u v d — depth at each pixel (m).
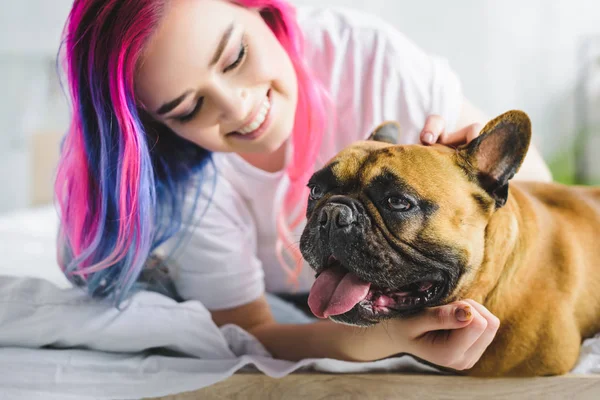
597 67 2.80
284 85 1.13
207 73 1.01
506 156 0.87
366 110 1.41
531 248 0.96
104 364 1.07
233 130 1.10
